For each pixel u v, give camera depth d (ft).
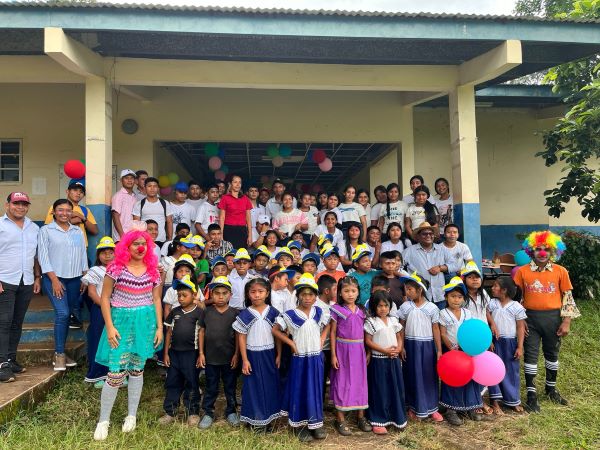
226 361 12.67
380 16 16.31
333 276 15.29
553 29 17.25
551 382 14.25
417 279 13.43
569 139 23.94
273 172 43.83
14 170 24.25
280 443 11.25
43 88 24.36
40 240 14.26
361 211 19.95
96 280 13.69
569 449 11.28
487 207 29.71
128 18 15.43
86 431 11.48
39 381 13.34
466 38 16.89
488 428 12.52
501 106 29.43
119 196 17.94
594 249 24.47
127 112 24.84
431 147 28.89
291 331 12.27
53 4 14.87
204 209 19.40
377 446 11.51
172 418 12.41
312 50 18.62
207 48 18.12
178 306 13.10
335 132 26.20
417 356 13.05
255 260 16.03
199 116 25.22
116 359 11.36
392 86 20.07
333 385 12.57
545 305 14.15
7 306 13.51
